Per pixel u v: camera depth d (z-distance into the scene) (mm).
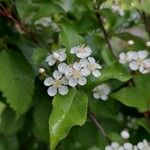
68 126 107
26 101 128
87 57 114
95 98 130
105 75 116
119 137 126
